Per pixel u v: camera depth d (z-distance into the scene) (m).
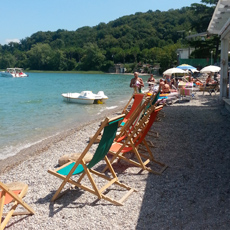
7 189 3.48
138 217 3.64
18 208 4.11
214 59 43.56
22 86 41.59
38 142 9.16
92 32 185.50
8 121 13.45
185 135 7.41
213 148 6.21
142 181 4.71
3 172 6.29
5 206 4.21
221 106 12.19
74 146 7.51
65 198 4.31
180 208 3.76
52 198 4.23
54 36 195.62
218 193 4.09
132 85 11.80
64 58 138.25
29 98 23.73
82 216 3.76
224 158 5.54
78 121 13.01
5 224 3.43
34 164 6.28
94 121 12.37
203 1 58.50
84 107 17.78
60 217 3.77
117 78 70.06
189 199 3.98
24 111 16.61
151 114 5.21
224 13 9.59
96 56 128.00
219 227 3.29
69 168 4.43
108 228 3.45
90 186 4.64
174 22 156.88
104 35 170.88
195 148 6.28
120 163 5.59
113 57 126.94
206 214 3.57
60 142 8.29
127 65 111.00
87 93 19.86
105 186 4.24
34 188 4.79
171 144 6.67
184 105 13.02
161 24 157.25
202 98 15.53
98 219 3.66
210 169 5.02
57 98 23.44
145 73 88.94
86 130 9.56
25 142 9.39
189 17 150.88
